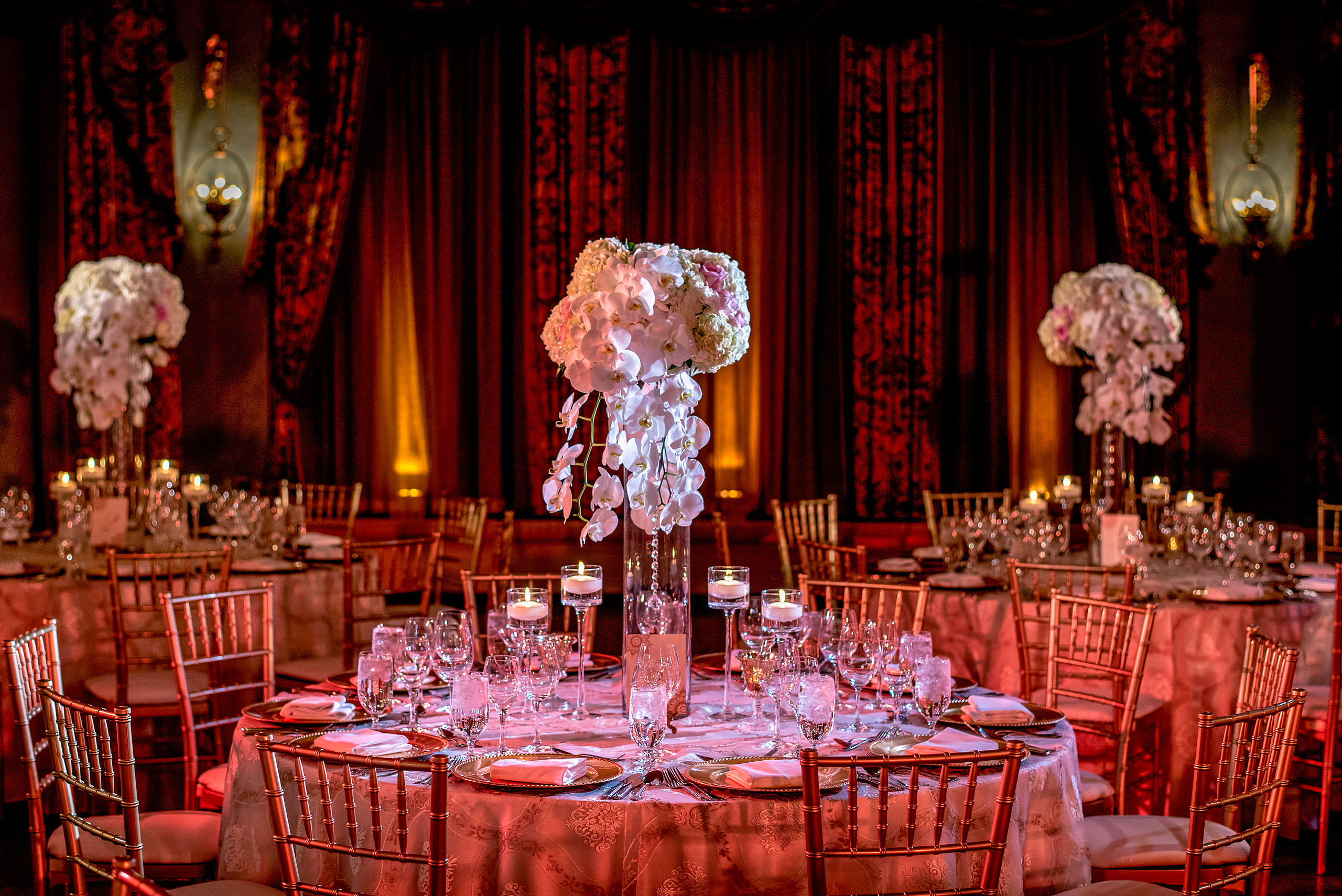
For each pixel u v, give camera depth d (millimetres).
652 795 2188
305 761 2191
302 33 8141
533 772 2217
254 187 8281
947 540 5352
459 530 6809
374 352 8406
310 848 2188
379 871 2254
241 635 4727
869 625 2787
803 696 2250
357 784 2281
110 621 4641
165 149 7992
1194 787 2225
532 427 8305
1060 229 8273
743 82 8320
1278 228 8188
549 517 8297
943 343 8281
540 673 2510
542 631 3000
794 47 8266
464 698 2334
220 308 8297
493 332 8359
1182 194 8094
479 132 8312
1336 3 7734
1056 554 5125
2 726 4410
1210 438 8234
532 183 8266
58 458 7781
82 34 7793
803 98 8273
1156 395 5066
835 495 7562
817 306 8297
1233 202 8211
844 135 8180
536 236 8273
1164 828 2811
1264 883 2518
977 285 8289
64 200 7793
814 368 8297
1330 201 7781
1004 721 2686
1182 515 5523
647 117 8266
